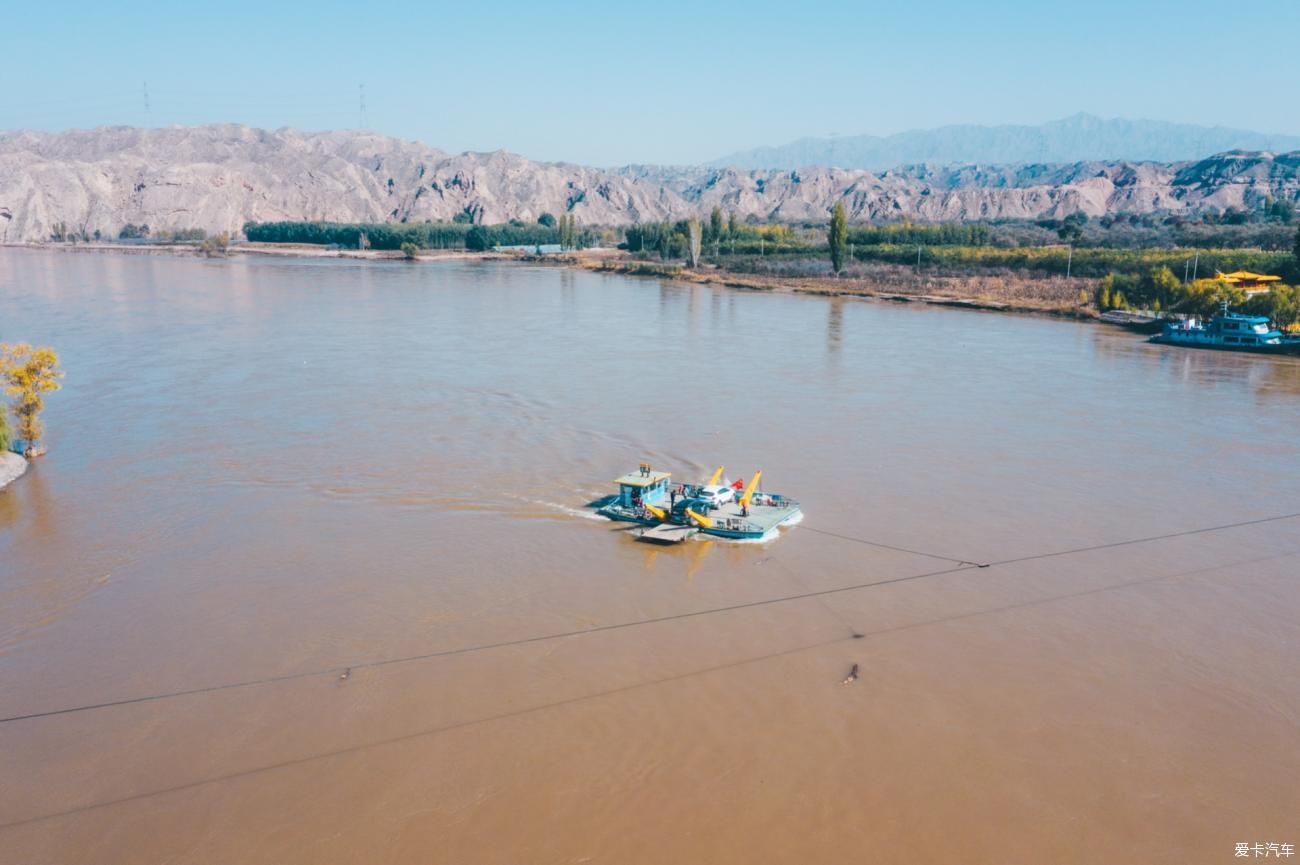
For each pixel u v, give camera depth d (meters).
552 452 59.44
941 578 41.34
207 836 25.61
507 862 24.62
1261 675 33.66
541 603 38.72
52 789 27.48
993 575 41.69
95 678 33.19
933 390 79.31
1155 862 24.78
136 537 45.56
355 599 38.94
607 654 34.72
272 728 30.27
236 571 41.69
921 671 33.78
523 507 49.53
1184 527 47.38
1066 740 29.86
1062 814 26.56
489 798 27.03
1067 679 33.31
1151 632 36.69
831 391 78.50
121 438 62.84
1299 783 27.92
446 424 66.31
